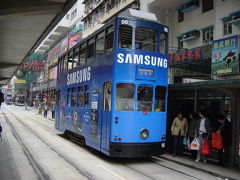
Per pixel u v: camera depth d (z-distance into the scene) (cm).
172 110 1223
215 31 1766
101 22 3338
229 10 1667
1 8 810
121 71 919
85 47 1236
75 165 878
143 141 925
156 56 976
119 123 902
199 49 1806
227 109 976
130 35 948
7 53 1761
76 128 1268
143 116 932
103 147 946
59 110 1636
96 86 1056
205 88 1027
